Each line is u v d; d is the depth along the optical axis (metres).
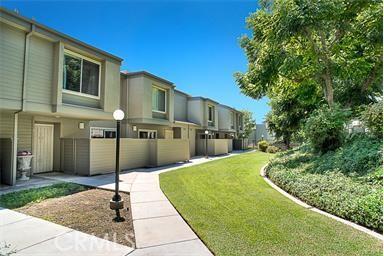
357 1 8.23
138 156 12.73
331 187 5.50
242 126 38.97
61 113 8.96
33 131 9.51
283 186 7.21
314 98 12.59
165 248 3.56
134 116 14.41
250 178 9.18
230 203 5.76
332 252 3.35
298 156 9.94
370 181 5.43
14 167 7.83
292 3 7.88
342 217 4.69
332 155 7.90
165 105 16.89
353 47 9.76
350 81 11.71
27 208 5.50
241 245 3.60
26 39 7.77
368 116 7.81
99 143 10.37
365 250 3.38
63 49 8.91
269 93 13.65
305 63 9.55
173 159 14.83
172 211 5.27
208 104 24.88
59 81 8.66
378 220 3.99
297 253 3.34
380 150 6.31
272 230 4.13
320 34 9.13
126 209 5.51
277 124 21.00
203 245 3.65
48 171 10.54
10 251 3.44
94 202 6.06
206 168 12.36
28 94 7.86
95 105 10.59
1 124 7.99
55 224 4.52
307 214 4.91
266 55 9.60
